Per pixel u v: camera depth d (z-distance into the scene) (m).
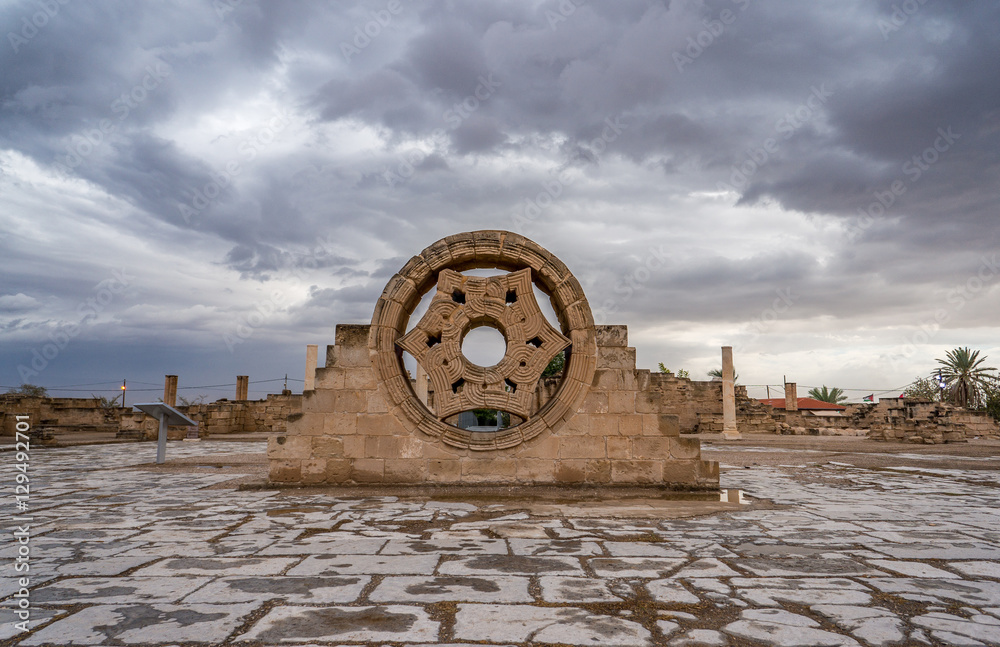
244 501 9.04
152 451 20.56
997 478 12.91
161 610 4.04
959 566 5.26
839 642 3.52
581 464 10.34
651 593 4.44
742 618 3.91
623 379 10.58
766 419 36.44
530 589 4.54
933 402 38.19
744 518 7.72
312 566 5.21
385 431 10.46
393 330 10.73
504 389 10.56
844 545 6.09
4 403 28.97
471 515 7.89
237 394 41.00
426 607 4.11
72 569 5.09
